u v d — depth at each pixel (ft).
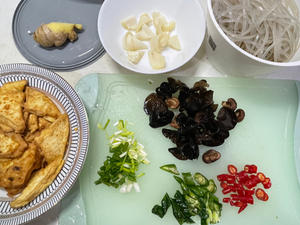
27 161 0.70
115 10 0.83
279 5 0.74
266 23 0.74
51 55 0.88
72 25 0.85
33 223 0.79
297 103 0.89
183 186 0.82
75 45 0.88
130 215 0.82
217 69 0.88
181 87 0.83
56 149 0.74
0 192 0.75
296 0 0.74
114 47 0.83
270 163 0.86
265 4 0.74
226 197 0.84
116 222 0.81
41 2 0.91
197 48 0.77
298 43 0.75
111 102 0.87
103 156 0.84
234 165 0.85
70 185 0.71
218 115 0.81
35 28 0.89
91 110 0.85
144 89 0.88
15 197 0.74
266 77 0.90
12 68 0.77
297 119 0.88
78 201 0.81
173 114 0.83
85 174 0.83
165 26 0.87
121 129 0.85
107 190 0.83
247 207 0.84
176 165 0.85
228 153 0.86
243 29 0.75
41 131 0.75
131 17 0.87
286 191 0.85
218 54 0.77
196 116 0.79
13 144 0.70
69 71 0.87
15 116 0.72
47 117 0.76
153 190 0.84
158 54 0.84
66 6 0.91
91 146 0.84
